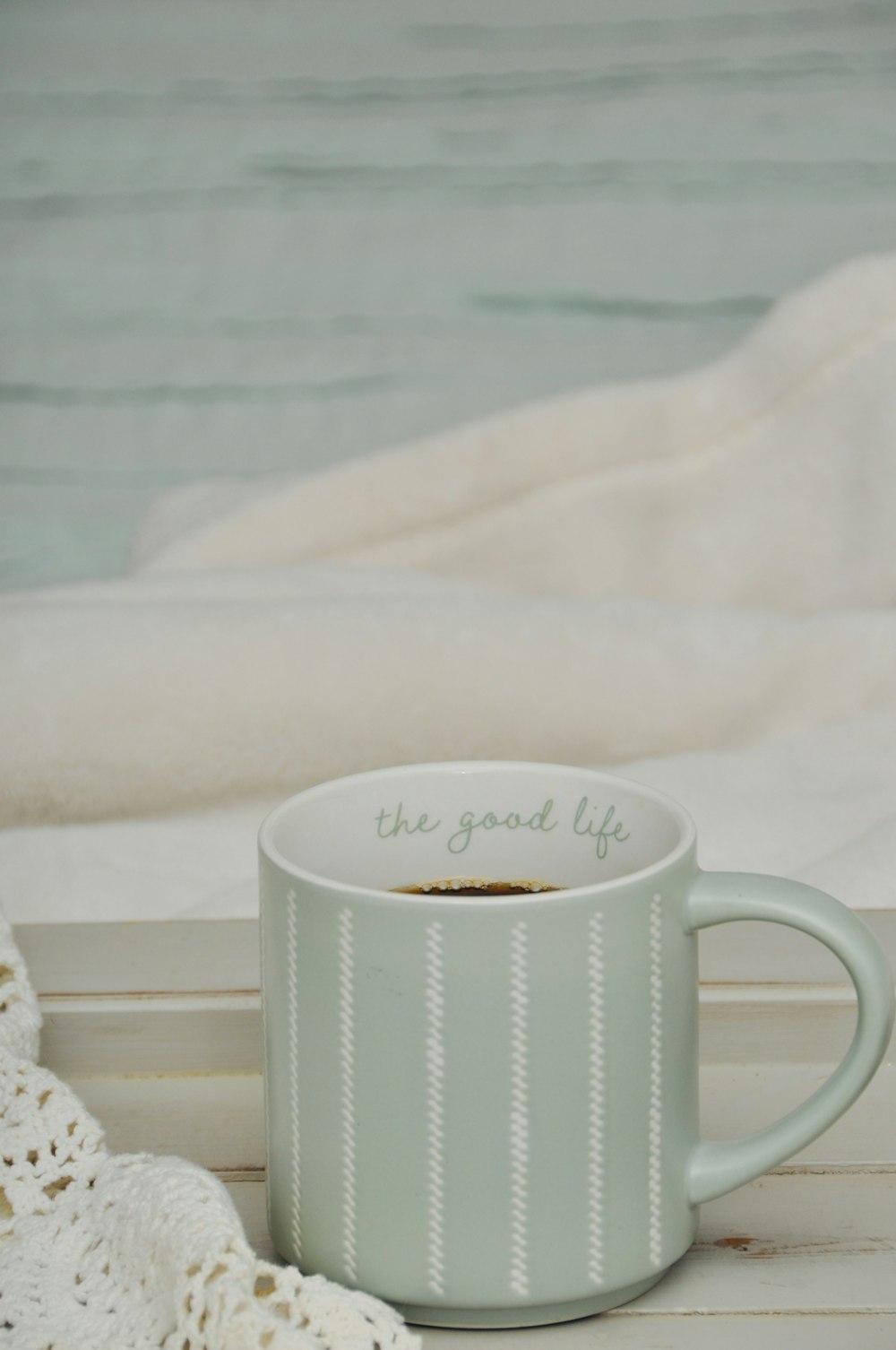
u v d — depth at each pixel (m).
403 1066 0.68
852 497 1.38
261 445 2.99
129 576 1.66
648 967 0.69
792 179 3.34
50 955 0.86
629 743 1.12
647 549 1.46
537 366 3.09
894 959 0.84
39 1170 0.73
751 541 1.42
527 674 1.08
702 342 3.08
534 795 0.75
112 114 3.57
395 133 3.54
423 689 1.06
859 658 1.14
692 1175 0.71
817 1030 0.81
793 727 1.14
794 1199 0.75
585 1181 0.69
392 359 3.16
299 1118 0.70
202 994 0.83
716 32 3.45
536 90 3.51
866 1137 0.78
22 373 3.22
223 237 3.46
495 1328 0.70
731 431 1.44
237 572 1.30
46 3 3.66
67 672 1.04
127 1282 0.69
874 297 1.39
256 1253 0.72
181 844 1.02
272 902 0.70
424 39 3.54
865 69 3.41
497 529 1.49
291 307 3.33
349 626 1.07
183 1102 0.80
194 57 3.59
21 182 3.55
